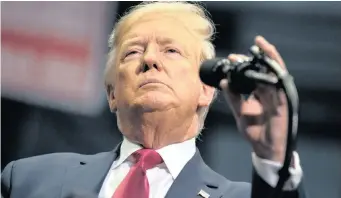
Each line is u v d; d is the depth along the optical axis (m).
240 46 4.08
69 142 4.08
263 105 1.85
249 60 1.83
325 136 4.08
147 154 2.52
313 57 4.14
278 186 1.80
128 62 2.56
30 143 4.08
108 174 2.56
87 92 4.08
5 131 4.07
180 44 2.59
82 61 4.09
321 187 4.02
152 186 2.47
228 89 1.84
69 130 4.08
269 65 1.79
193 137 2.63
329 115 4.08
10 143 4.07
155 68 2.50
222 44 4.08
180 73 2.52
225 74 1.88
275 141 1.86
